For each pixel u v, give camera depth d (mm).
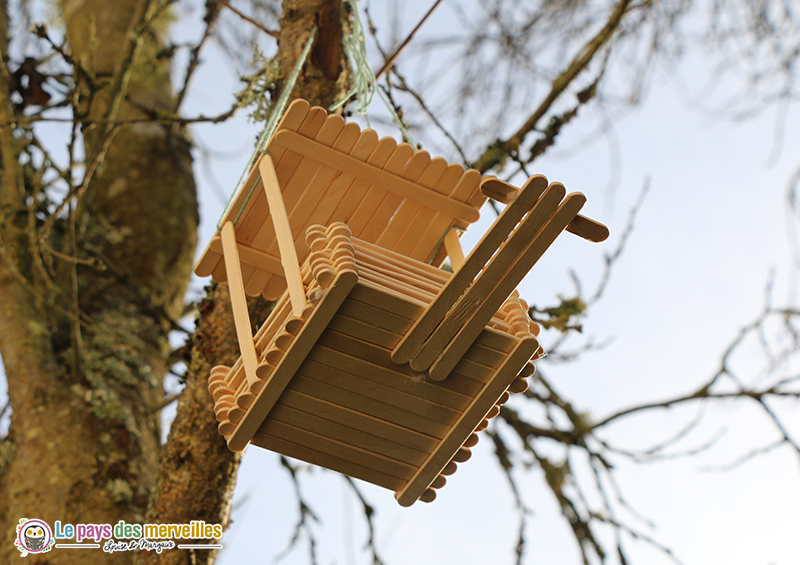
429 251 2883
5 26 5875
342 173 2730
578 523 4711
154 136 6379
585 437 4918
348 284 1966
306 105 2594
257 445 2314
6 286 4645
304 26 3740
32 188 4988
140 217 5855
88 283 5195
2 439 4383
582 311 3883
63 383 4383
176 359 4555
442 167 2736
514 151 4004
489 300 2035
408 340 2066
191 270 6043
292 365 2076
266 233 2896
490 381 2184
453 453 2316
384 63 3857
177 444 3701
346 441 2326
